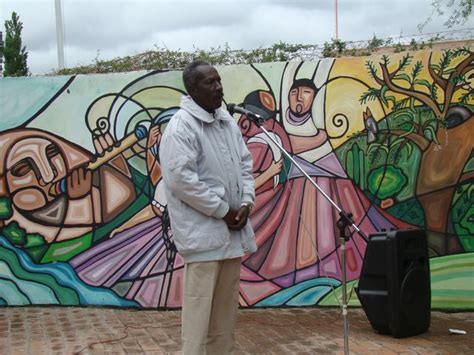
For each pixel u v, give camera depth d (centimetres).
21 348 429
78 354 413
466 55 507
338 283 526
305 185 527
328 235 526
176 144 299
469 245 512
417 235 443
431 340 430
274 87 527
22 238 545
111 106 538
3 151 541
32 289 547
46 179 541
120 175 539
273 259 531
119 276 541
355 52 573
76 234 543
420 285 441
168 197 311
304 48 578
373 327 451
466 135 510
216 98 311
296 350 414
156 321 499
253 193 333
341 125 522
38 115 540
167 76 532
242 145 340
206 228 303
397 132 517
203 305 306
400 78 515
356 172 522
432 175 515
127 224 539
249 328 472
